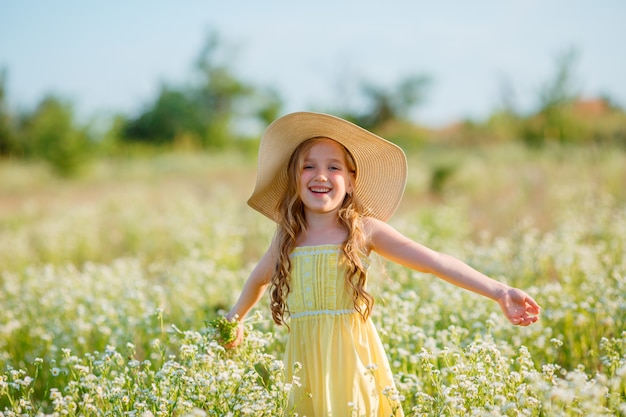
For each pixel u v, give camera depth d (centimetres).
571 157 1734
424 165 1842
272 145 357
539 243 716
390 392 305
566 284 541
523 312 315
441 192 1499
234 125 4500
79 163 2498
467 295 489
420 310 454
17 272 823
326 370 318
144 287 628
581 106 3055
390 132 3647
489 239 951
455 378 318
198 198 1466
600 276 541
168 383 328
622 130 2656
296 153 355
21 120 3275
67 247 952
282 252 345
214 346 348
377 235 347
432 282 550
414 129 3709
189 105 4322
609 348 355
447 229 966
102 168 2645
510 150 2147
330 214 350
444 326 468
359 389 313
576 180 1323
